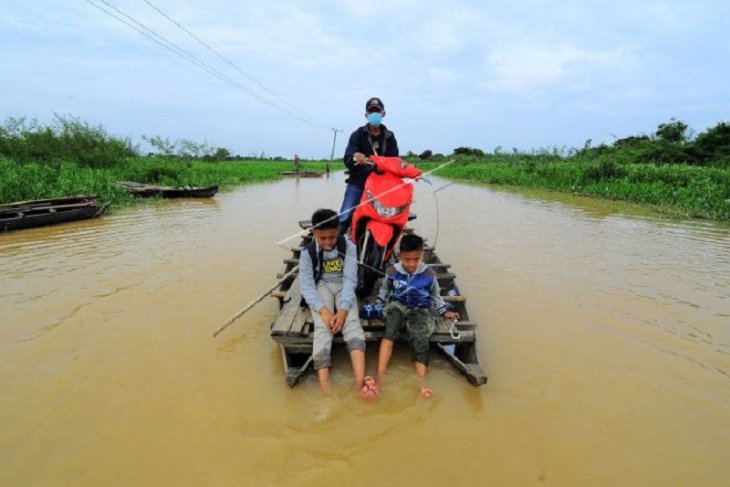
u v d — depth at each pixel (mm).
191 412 2881
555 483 2326
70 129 19219
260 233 8156
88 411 2871
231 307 4570
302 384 3225
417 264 3570
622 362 3539
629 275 5652
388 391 3150
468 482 2328
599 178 16375
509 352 3693
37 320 4172
